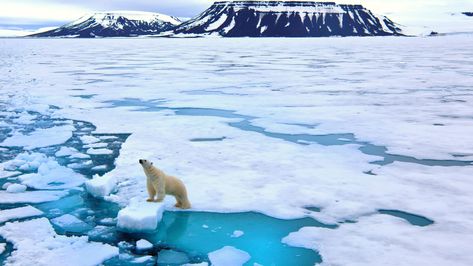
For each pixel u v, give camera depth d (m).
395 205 6.58
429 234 5.62
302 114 13.98
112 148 9.88
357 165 8.59
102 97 17.50
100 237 5.72
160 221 6.09
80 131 11.59
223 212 6.38
